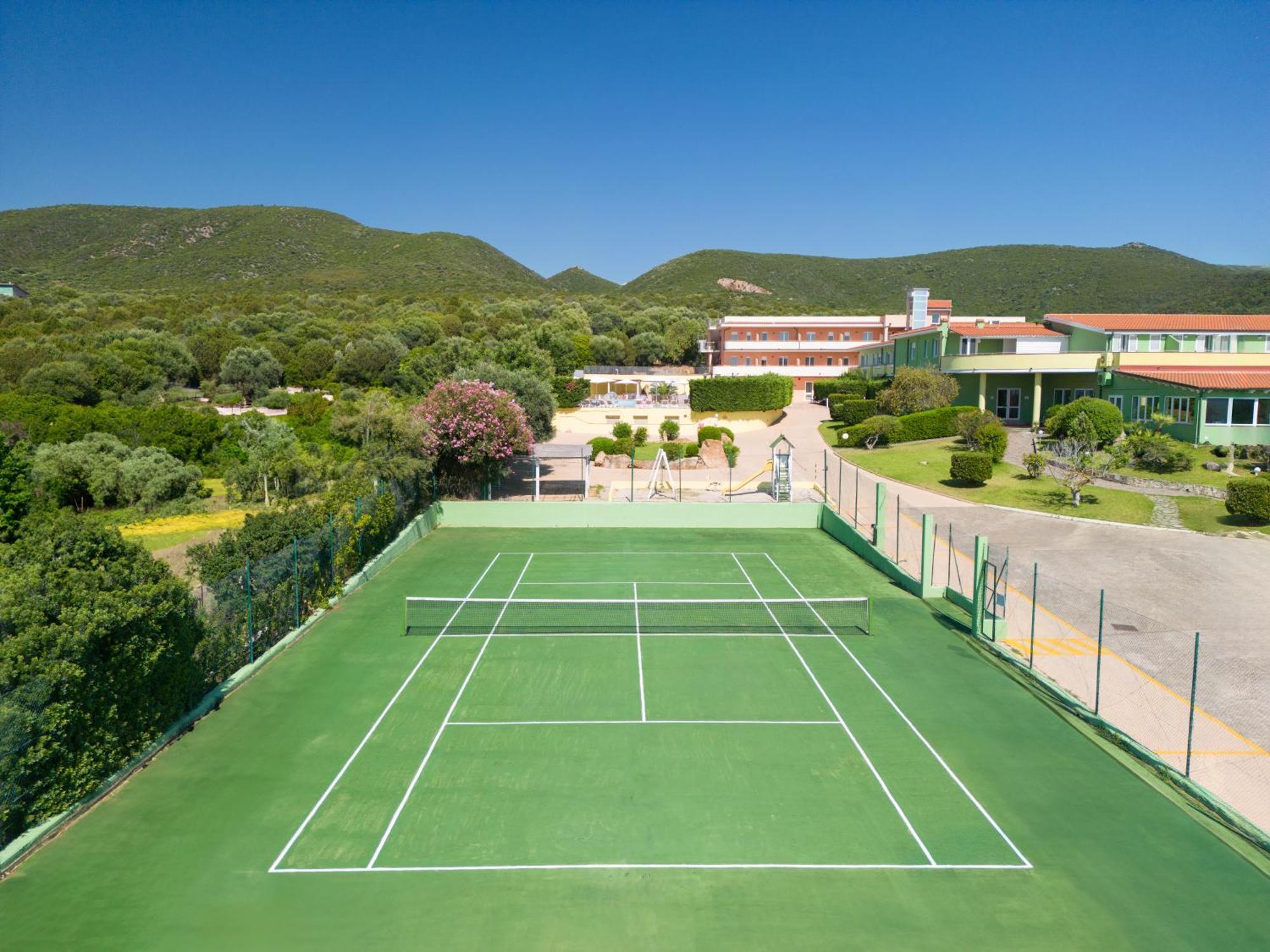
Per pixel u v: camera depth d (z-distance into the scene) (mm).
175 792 12656
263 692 16547
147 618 13391
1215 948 9445
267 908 9969
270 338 87312
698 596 23859
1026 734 14898
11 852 10703
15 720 10555
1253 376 40344
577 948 9375
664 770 13508
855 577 26016
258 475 39844
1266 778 13289
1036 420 46875
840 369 79875
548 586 24797
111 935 9469
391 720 15328
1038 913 10016
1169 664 17953
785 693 16719
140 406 64625
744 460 46375
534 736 14695
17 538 32969
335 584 23125
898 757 13992
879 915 9969
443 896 10250
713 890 10430
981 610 20125
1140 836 11695
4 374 66188
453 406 35250
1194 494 32500
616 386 73062
